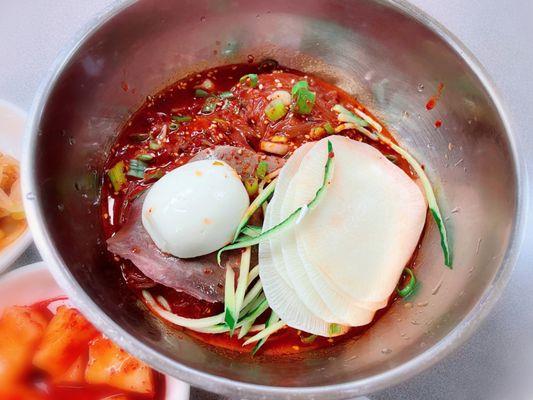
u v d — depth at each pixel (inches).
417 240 9.5
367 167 9.6
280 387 7.0
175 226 8.6
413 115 10.8
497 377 9.8
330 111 10.7
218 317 8.7
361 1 9.8
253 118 10.5
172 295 9.2
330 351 8.9
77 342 8.9
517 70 12.5
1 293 9.3
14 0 12.5
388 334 8.8
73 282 7.2
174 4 9.8
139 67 10.3
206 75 11.3
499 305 10.4
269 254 8.8
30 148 7.8
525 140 11.9
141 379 8.6
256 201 9.1
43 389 9.0
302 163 9.3
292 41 11.1
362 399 8.9
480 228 9.1
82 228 9.0
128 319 8.2
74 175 9.2
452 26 12.8
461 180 9.9
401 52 10.3
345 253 8.9
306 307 8.6
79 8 12.5
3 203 10.2
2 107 11.1
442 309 8.7
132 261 8.9
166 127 10.4
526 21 13.0
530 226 11.0
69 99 8.9
